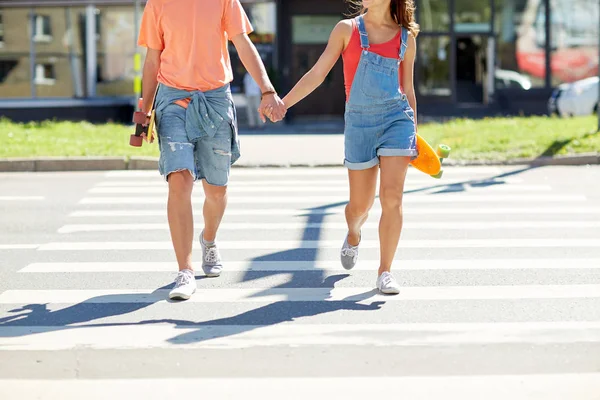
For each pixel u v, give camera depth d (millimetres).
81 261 15391
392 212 12391
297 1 60156
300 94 12242
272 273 14203
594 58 59156
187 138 12164
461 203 21547
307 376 9180
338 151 34188
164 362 9664
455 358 9711
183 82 12141
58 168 30219
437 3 59312
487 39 59344
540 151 30891
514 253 15609
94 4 58188
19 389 8883
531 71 59438
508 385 8867
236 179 27266
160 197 23422
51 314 11781
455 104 59500
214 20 12125
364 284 13359
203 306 12086
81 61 58656
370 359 9703
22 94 58875
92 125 44750
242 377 9164
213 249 13852
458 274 13961
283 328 10938
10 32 58562
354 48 12117
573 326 10914
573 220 19031
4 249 16578
